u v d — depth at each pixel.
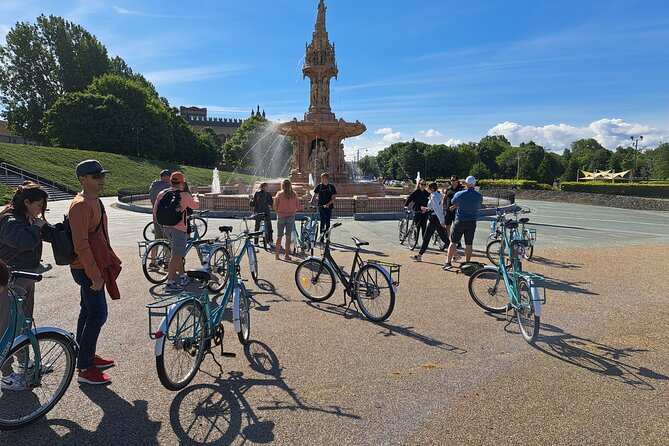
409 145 102.44
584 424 3.52
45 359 3.72
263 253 10.91
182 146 77.50
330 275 6.88
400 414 3.67
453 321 6.04
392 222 17.55
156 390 4.04
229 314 6.22
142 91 67.56
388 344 5.20
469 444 3.26
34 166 39.06
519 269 5.80
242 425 3.49
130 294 7.13
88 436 3.34
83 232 3.90
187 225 7.69
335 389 4.09
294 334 5.51
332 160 25.72
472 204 8.76
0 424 3.33
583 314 6.36
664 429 3.45
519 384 4.21
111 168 49.09
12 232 3.82
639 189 40.53
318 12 25.64
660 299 7.14
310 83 26.41
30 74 65.81
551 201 36.50
